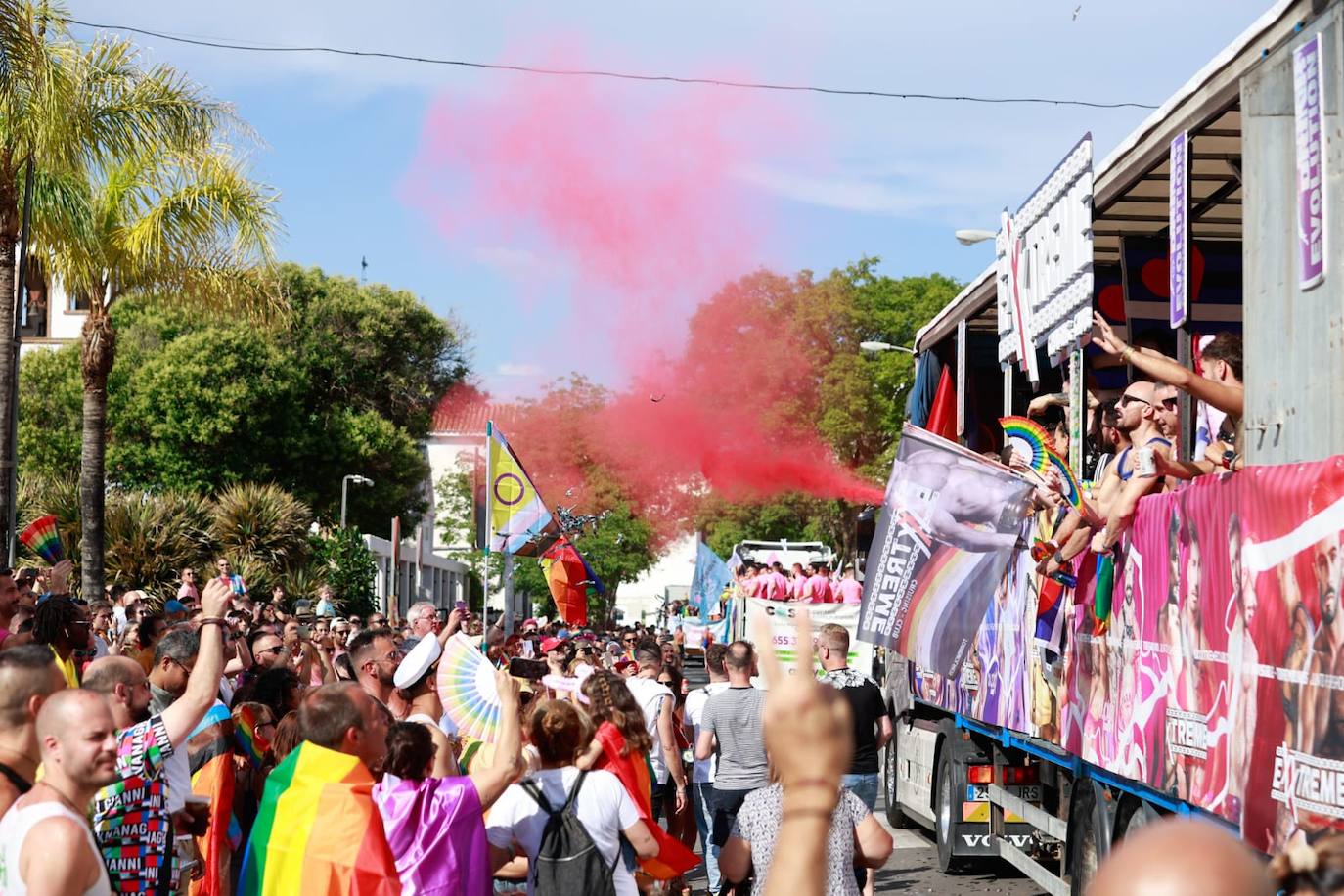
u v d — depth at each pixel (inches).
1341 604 190.1
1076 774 334.3
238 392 1768.0
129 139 689.6
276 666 324.8
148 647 335.6
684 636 1386.6
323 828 194.2
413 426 2191.2
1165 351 367.9
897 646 343.3
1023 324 346.0
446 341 2225.6
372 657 301.4
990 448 497.4
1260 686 215.3
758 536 1787.6
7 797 175.2
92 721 165.2
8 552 618.8
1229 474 228.5
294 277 2098.9
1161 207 335.3
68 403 1785.2
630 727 261.6
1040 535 349.7
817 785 73.6
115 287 780.0
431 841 209.3
